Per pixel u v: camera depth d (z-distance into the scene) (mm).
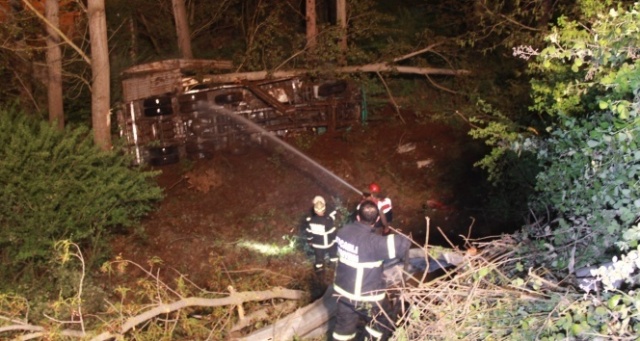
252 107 12805
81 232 8688
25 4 10867
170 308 6105
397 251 4906
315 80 12984
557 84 6512
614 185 4340
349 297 5043
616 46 4457
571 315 3908
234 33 15977
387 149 12258
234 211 10922
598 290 3920
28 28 11555
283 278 8570
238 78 12773
